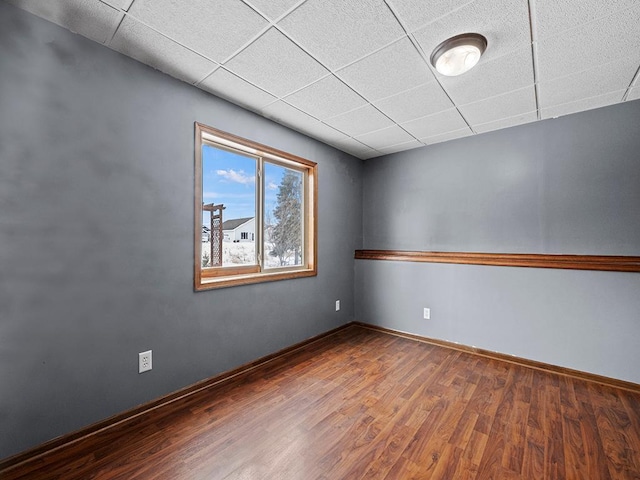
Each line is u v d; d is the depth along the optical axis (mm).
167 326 1991
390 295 3619
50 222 1516
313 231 3246
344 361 2742
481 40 1621
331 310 3508
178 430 1719
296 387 2242
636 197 2309
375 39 1645
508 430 1752
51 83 1510
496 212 2936
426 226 3406
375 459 1515
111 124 1722
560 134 2615
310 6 1409
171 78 2010
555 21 1506
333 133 3053
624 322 2312
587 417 1886
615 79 2031
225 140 2387
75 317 1601
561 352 2555
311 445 1611
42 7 1408
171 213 2010
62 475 1388
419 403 2037
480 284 2979
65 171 1559
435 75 2004
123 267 1779
